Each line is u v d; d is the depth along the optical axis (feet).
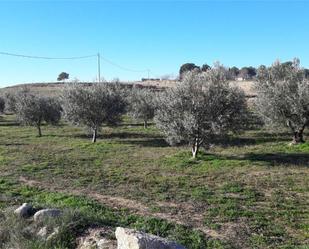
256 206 45.27
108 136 111.86
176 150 84.38
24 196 49.60
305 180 56.65
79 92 100.32
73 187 54.75
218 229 37.83
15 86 329.31
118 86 116.98
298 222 39.83
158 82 288.30
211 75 74.02
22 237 28.19
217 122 70.59
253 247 33.47
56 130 130.62
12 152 86.48
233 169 64.44
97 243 27.17
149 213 42.45
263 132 103.04
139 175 61.82
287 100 79.61
